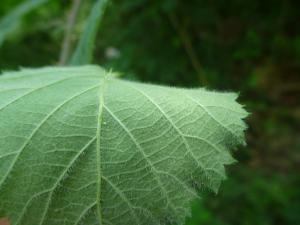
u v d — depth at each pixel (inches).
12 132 2.7
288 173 13.7
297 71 18.6
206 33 14.8
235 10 15.8
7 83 3.1
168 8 12.8
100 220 2.6
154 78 13.0
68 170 2.6
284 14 16.5
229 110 2.9
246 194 11.8
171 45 13.5
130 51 12.6
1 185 2.6
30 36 11.8
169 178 2.7
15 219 2.6
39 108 2.8
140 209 2.6
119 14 13.3
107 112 2.8
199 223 10.2
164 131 2.8
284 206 11.7
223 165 2.8
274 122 16.5
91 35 4.3
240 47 15.8
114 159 2.7
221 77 15.1
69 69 3.4
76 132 2.7
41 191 2.6
